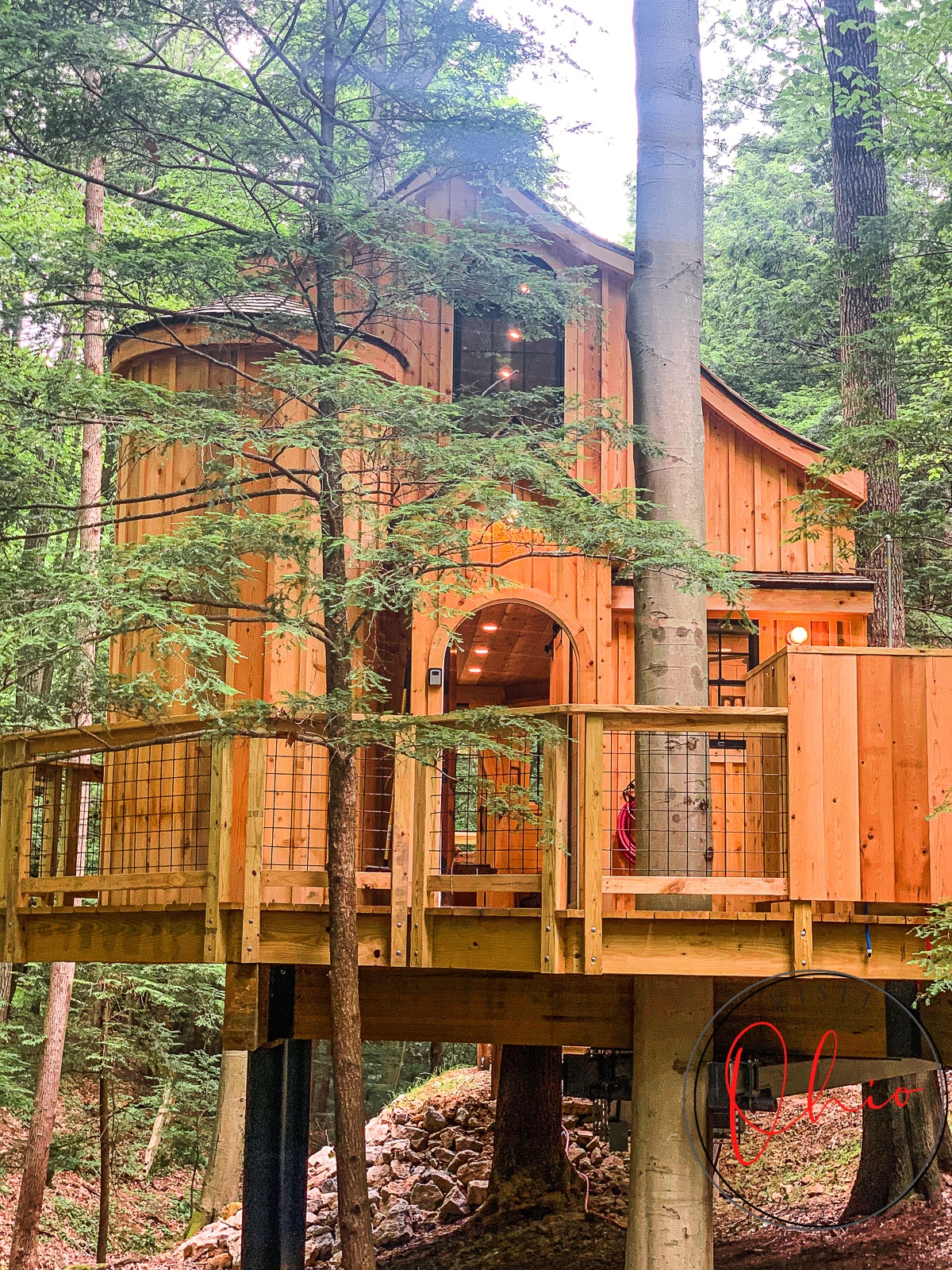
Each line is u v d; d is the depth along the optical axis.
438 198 11.26
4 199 16.91
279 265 8.69
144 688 7.28
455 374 11.30
